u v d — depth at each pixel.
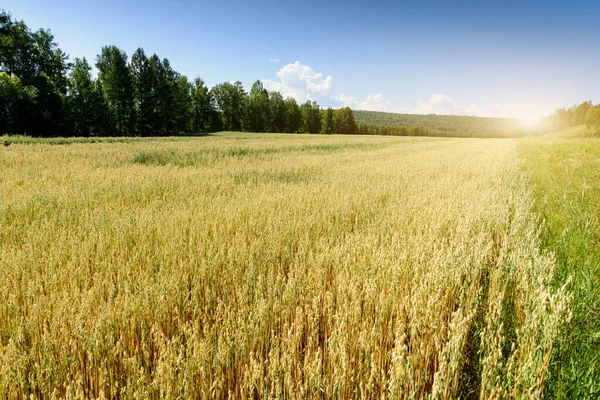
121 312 2.40
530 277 2.83
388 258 3.17
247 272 3.07
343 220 4.89
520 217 4.54
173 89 69.00
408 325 2.26
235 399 1.91
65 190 6.48
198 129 87.25
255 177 9.42
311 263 3.29
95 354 2.03
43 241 3.85
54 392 1.69
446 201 6.05
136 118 61.94
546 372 1.82
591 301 2.53
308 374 1.82
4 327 2.34
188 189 7.14
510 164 12.94
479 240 3.47
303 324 2.39
